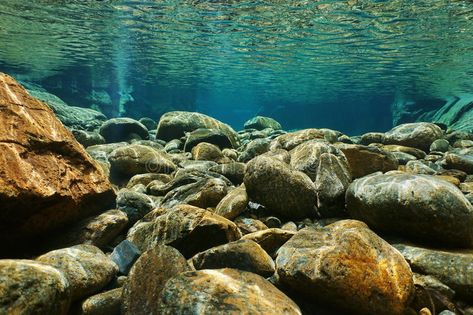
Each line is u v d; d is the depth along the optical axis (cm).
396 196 78
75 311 60
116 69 595
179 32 351
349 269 57
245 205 101
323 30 321
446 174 138
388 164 133
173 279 53
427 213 73
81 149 94
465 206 74
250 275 58
